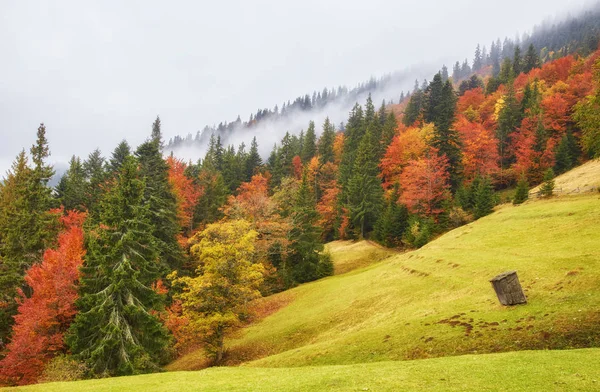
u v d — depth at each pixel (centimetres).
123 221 2866
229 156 11369
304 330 3250
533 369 1134
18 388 1512
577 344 1450
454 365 1292
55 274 2861
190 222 6550
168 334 3203
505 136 8856
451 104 9894
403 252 6322
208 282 3231
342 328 2962
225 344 3578
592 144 3066
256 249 5319
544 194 5038
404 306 2839
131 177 3119
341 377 1265
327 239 8756
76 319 2642
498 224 4478
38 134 4475
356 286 4122
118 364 2611
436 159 6725
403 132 9556
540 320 1694
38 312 2667
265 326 3772
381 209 7669
